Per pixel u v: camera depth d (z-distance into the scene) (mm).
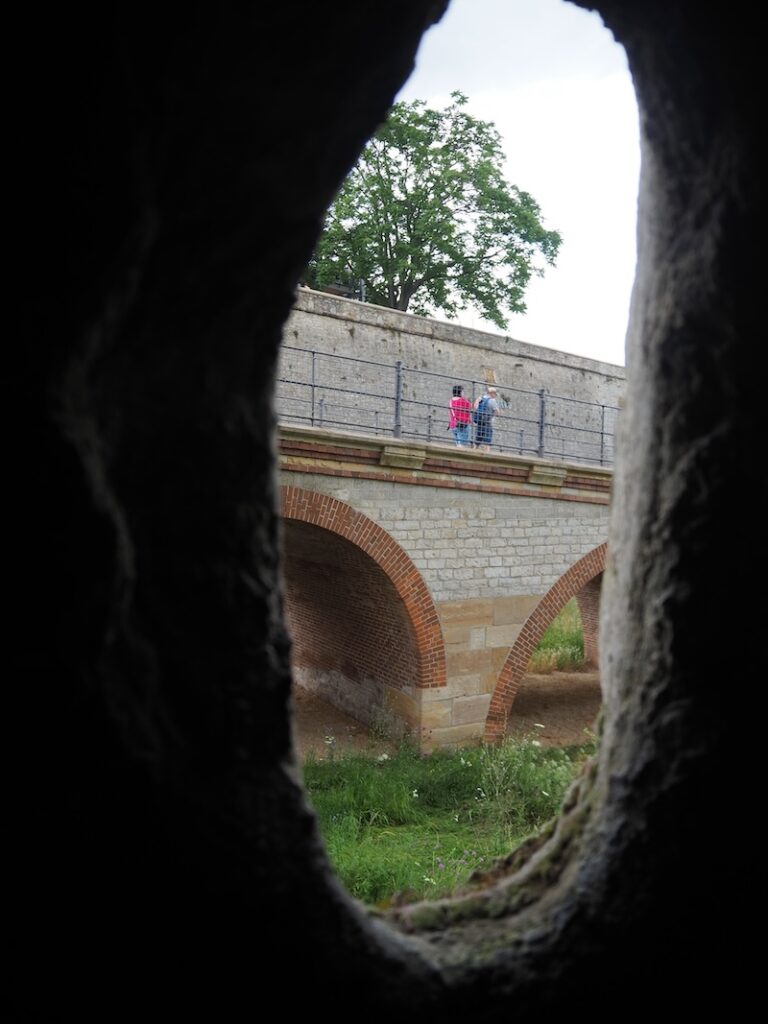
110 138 1554
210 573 2180
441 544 11367
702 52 2227
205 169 1910
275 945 2133
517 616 12062
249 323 2230
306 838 2287
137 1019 1980
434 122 22016
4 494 1567
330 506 10391
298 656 14703
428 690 11320
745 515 2391
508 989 2467
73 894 1836
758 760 2420
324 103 2066
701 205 2416
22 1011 1853
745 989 2506
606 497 12875
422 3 2113
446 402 15094
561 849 2988
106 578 1668
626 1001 2473
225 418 2205
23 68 1458
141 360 1969
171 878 1949
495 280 23094
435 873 6914
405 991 2338
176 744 2033
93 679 1702
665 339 2590
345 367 13812
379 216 22141
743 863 2461
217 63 1781
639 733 2670
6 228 1520
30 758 1685
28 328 1553
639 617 2752
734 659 2434
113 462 1938
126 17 1539
